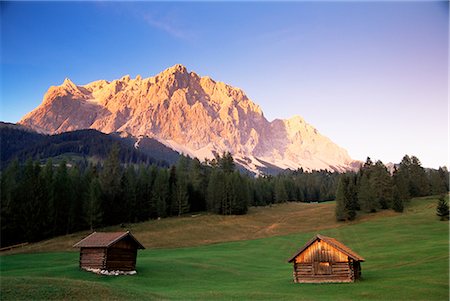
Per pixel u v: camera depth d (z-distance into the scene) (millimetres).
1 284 32719
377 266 57312
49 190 98500
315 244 49031
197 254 77250
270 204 173875
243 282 49406
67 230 101312
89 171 125375
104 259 51469
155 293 38094
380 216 122062
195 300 35594
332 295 38938
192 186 144875
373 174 138125
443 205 105625
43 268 58344
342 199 122875
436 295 36688
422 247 69375
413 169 156875
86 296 32219
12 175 102625
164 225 114125
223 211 137625
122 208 119312
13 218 91875
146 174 135125
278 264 67438
